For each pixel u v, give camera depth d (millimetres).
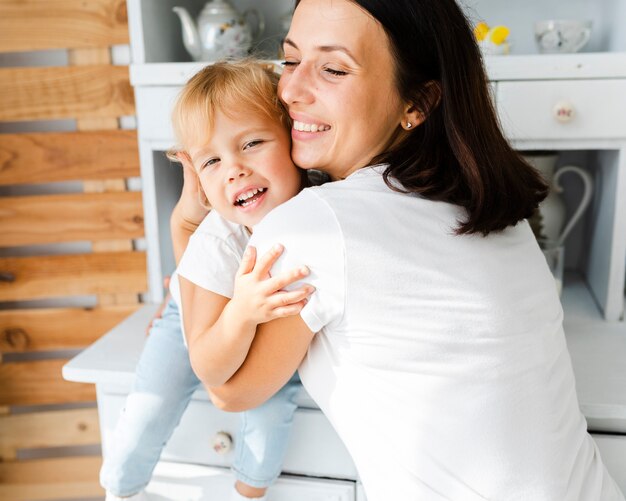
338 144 806
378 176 790
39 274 1496
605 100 1188
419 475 769
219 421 1069
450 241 757
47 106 1409
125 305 1529
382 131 810
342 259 724
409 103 805
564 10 1469
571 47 1278
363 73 763
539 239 1367
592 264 1469
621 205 1246
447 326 739
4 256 1547
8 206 1446
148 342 1061
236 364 803
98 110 1412
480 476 748
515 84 1192
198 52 1330
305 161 839
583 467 820
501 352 755
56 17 1363
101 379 1074
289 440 1055
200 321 870
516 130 1211
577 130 1207
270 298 735
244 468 1027
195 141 887
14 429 1625
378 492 816
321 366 815
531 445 756
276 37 1473
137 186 1463
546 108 1198
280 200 909
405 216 751
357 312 738
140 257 1482
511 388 755
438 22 771
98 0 1354
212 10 1303
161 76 1236
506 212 792
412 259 734
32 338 1547
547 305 829
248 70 917
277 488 1079
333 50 757
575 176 1575
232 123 871
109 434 1131
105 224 1460
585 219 1574
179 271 904
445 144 814
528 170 888
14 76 1394
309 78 782
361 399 789
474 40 821
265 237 768
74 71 1392
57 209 1450
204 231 912
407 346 741
